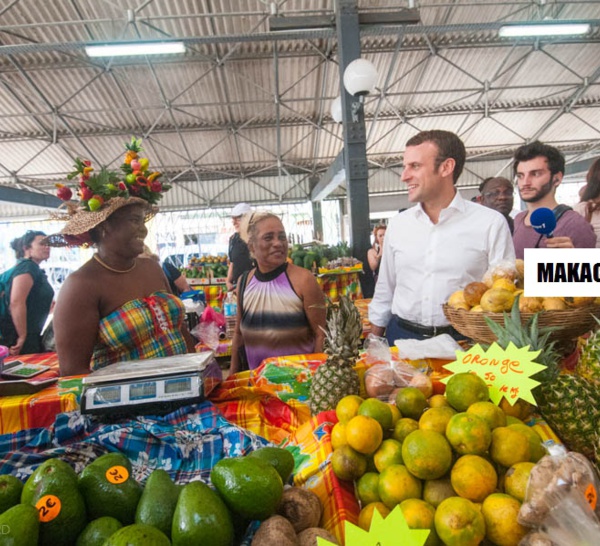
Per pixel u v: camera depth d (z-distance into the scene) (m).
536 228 1.82
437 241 2.17
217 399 1.54
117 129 10.09
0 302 3.70
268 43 7.93
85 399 1.28
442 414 1.01
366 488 0.96
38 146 10.41
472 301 1.60
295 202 13.49
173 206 13.17
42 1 6.60
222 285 6.36
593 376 1.21
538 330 1.20
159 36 7.54
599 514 0.76
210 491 0.76
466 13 7.70
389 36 8.05
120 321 1.80
